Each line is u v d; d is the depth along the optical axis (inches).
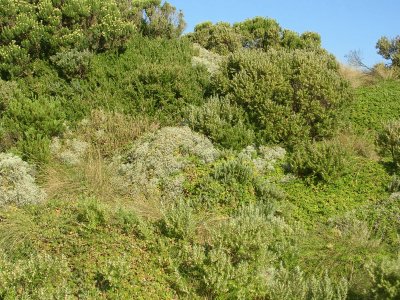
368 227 282.0
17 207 300.7
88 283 233.3
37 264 236.5
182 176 334.6
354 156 361.4
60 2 501.4
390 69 592.4
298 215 304.8
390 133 356.8
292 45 674.2
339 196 320.5
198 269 240.2
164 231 268.1
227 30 690.8
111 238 258.8
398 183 319.0
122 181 331.9
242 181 320.8
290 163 347.6
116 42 500.1
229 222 265.3
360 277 235.3
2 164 322.0
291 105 398.9
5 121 369.7
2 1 471.8
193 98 426.3
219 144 370.9
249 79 415.5
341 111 414.9
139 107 416.5
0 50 446.0
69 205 290.0
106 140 373.4
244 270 231.8
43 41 466.9
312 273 248.8
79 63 448.5
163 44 551.5
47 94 427.5
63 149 366.3
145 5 592.4
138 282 233.5
